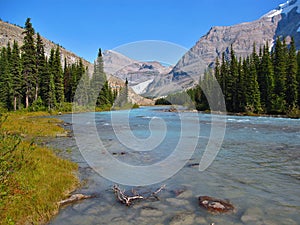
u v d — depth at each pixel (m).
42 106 45.97
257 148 14.20
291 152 13.01
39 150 9.97
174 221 5.26
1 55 60.41
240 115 47.69
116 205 6.07
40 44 48.56
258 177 8.70
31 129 18.00
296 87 45.38
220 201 6.33
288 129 23.31
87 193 6.83
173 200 6.49
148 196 6.75
